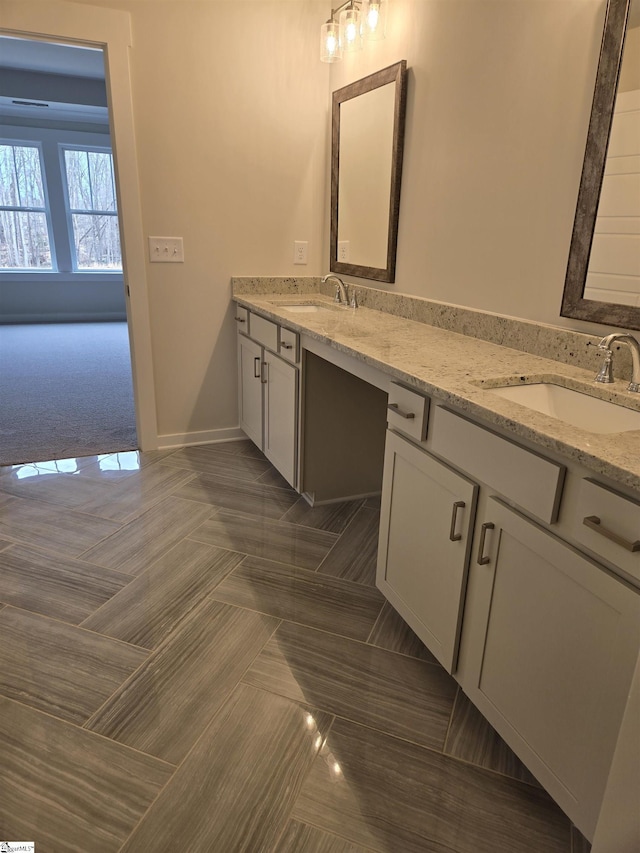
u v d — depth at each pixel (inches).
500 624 50.0
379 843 45.9
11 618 70.8
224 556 85.5
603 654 39.3
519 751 48.9
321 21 113.7
